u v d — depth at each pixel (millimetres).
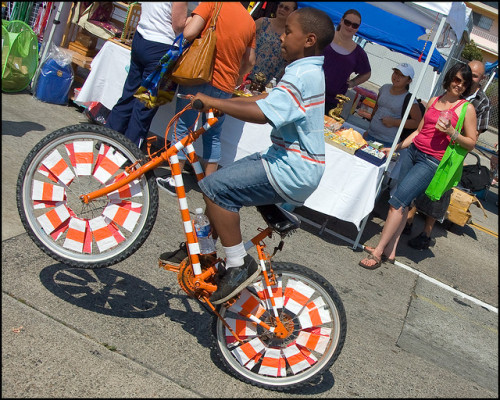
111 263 3301
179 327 3459
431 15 5465
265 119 2746
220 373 3188
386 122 6117
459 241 7492
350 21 6262
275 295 3107
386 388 3535
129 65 5785
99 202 3383
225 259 3088
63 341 3021
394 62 14516
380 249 5348
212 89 4891
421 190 5242
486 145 18594
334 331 3127
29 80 6695
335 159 5277
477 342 4664
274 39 6164
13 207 4121
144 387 2887
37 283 3414
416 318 4711
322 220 6207
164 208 5016
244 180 2871
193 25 4582
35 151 3215
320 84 2811
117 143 3217
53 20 6570
